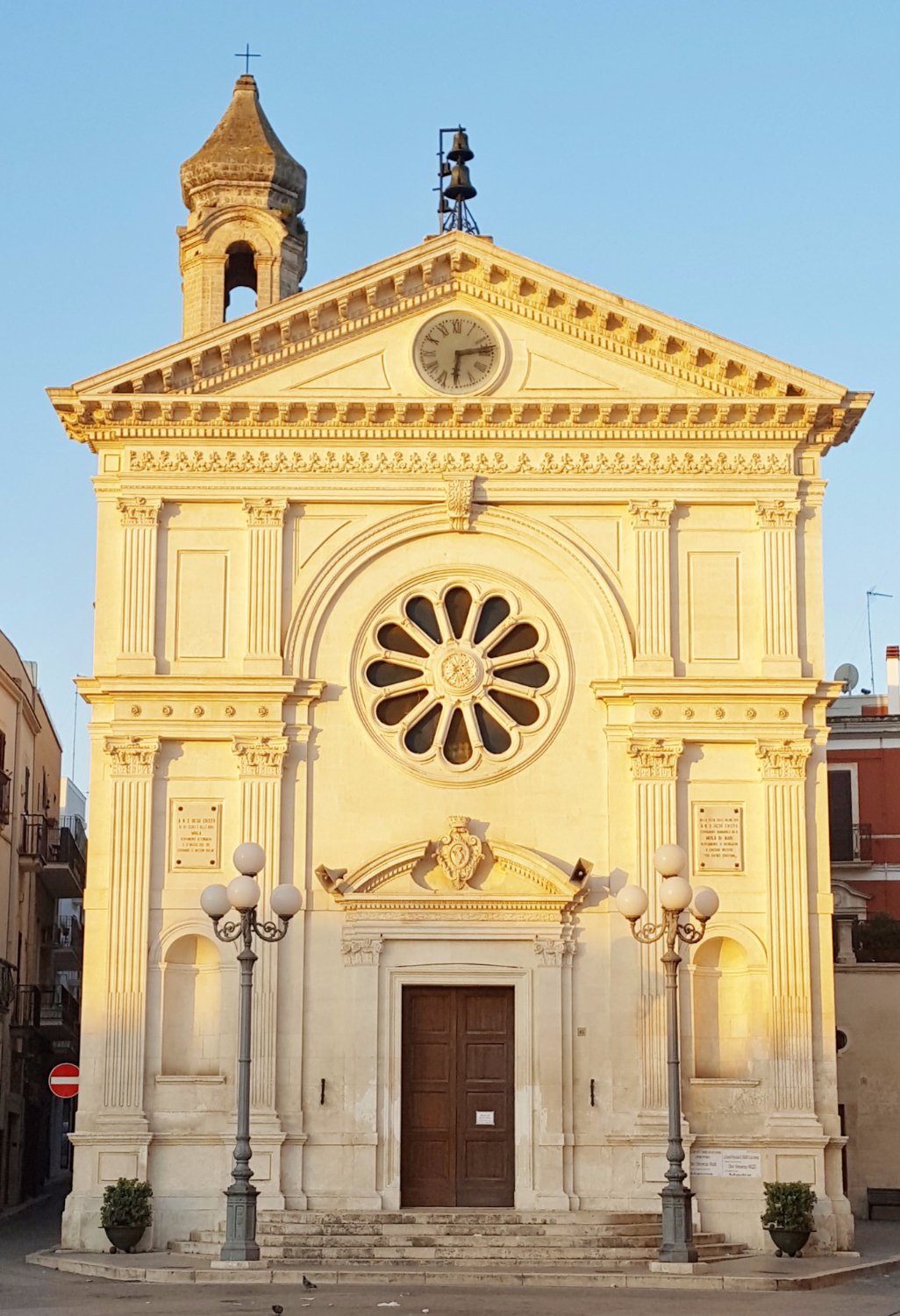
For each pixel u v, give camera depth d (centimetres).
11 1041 5638
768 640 3962
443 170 4984
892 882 6012
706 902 3288
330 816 3906
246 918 3189
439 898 3844
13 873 5622
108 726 3922
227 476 4009
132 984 3797
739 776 3928
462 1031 3856
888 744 6078
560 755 3944
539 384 4047
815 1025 3838
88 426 4022
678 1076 3347
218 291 5216
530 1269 3288
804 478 4050
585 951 3862
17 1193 5888
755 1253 3672
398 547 4041
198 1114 3769
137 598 3953
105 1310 2639
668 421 4041
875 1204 4806
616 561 4025
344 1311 2622
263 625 3950
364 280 4028
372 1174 3738
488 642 4003
